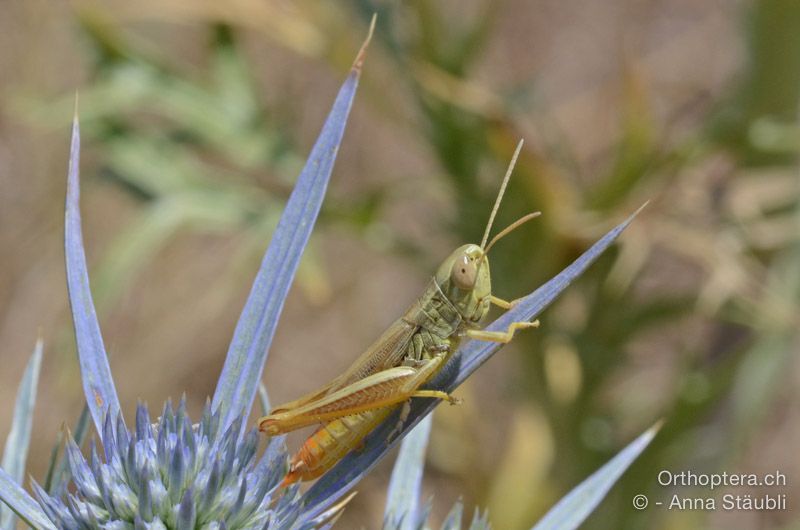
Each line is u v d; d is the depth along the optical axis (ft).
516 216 0.78
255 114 0.92
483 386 1.28
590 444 0.86
